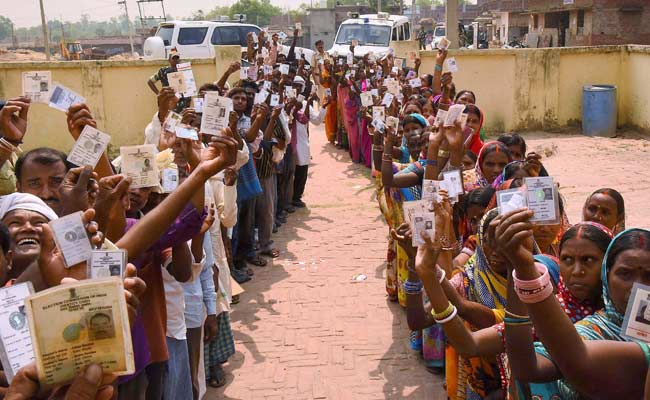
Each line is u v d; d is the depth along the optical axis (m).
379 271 6.96
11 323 1.59
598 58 14.60
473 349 2.57
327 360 5.10
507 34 41.88
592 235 2.37
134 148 2.77
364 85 11.78
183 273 3.60
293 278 6.82
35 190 2.92
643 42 25.11
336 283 6.65
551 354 1.92
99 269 1.86
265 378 4.85
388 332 5.53
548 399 2.18
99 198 2.41
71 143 12.77
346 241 8.00
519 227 1.85
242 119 6.80
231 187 5.65
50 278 2.03
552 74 14.45
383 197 5.66
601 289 2.37
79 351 1.48
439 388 4.65
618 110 14.77
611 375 1.89
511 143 5.09
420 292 3.11
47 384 1.47
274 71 9.71
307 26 50.16
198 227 3.20
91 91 12.58
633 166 11.19
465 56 14.23
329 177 11.48
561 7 27.25
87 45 64.62
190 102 7.59
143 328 3.10
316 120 10.38
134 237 2.44
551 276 2.74
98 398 1.49
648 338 1.64
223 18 21.70
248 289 6.55
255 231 7.96
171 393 3.69
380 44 19.14
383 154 5.14
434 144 4.43
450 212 3.26
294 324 5.73
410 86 9.02
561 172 10.91
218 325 4.75
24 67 12.30
